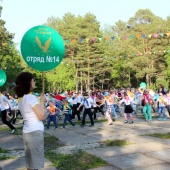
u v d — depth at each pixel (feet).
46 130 39.88
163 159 22.11
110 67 168.25
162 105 49.06
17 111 52.85
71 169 20.07
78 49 159.63
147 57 157.89
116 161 21.83
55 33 19.35
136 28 171.63
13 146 28.91
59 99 57.52
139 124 43.80
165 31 152.05
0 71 49.98
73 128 41.39
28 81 13.93
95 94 59.21
